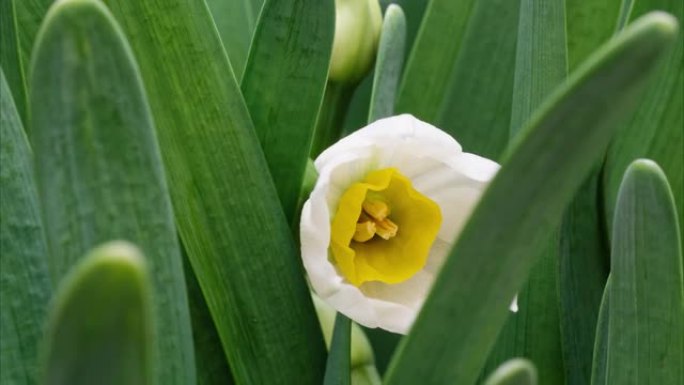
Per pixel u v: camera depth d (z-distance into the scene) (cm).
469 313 18
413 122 24
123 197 18
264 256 24
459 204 25
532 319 26
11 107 21
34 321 21
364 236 24
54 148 18
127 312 14
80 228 18
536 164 17
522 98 26
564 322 26
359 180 25
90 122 17
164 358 19
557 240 26
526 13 26
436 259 25
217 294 23
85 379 14
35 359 21
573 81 16
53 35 17
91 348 14
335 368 23
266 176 24
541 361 26
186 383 19
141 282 13
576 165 17
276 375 24
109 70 17
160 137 23
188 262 24
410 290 24
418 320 18
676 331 21
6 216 21
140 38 23
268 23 24
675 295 21
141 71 23
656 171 20
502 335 26
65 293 13
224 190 23
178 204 23
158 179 18
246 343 24
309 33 24
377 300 23
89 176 18
